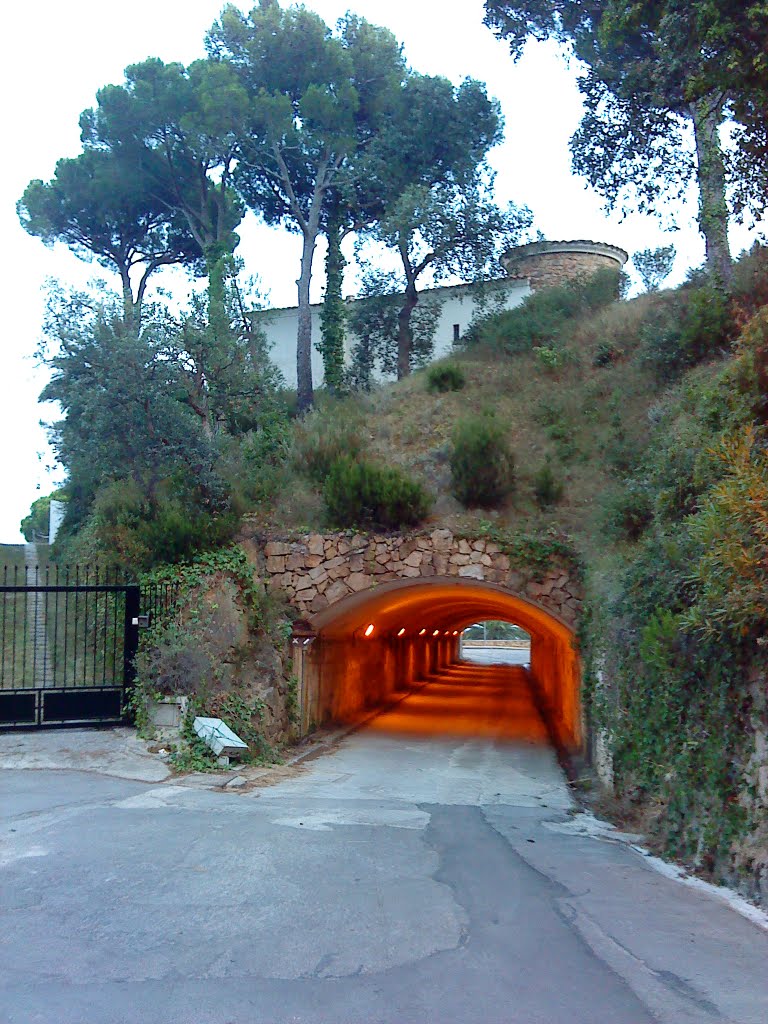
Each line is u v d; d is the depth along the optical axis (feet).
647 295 89.61
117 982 15.62
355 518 59.31
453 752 60.08
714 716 26.99
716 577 24.36
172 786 37.35
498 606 89.15
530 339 90.12
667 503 41.45
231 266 82.64
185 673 46.01
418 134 106.32
